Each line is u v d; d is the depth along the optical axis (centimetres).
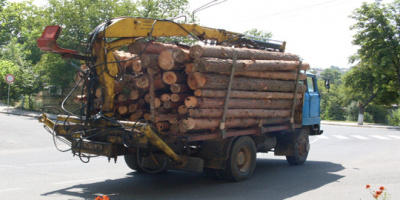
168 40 1800
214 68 648
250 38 1007
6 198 593
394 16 3300
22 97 3103
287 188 722
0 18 4712
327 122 3719
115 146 635
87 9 2433
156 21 700
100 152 630
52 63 2397
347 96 4822
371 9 3281
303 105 1030
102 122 652
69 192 648
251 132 806
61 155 1090
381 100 3691
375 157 1225
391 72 3388
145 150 699
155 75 672
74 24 2353
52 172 833
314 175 874
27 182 718
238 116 743
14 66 2925
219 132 702
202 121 662
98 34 637
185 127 646
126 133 609
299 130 1027
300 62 909
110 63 651
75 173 831
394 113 4244
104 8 2448
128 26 661
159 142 618
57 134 712
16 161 966
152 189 694
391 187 743
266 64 781
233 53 703
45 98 2666
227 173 757
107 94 652
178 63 656
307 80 1095
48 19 2456
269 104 834
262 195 657
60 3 2400
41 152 1140
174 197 630
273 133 994
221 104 694
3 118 2181
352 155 1280
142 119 653
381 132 2478
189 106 643
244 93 744
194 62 639
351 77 3662
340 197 650
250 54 760
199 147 757
